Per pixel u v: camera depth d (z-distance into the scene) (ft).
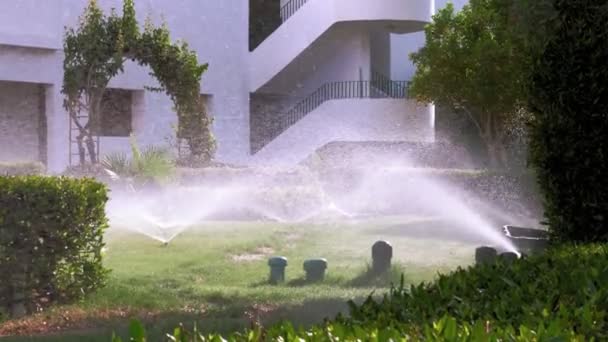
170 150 92.02
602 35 30.42
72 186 36.37
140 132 101.30
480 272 20.30
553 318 15.43
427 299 17.46
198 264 49.16
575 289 18.47
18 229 34.94
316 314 35.37
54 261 35.99
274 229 65.62
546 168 31.32
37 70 94.02
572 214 30.89
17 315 35.01
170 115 103.50
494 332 13.70
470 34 96.63
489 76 93.61
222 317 35.50
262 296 40.27
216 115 108.06
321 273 45.32
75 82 83.05
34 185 35.22
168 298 39.11
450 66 95.45
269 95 116.26
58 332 32.63
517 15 51.78
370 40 111.86
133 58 85.97
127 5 85.20
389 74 115.65
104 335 30.89
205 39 107.14
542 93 31.32
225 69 108.78
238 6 110.11
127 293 39.09
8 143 94.99
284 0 114.62
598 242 29.43
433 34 98.02
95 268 38.06
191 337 14.48
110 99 101.19
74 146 96.48
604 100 30.40
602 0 30.68
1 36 90.27
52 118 95.30
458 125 107.96
